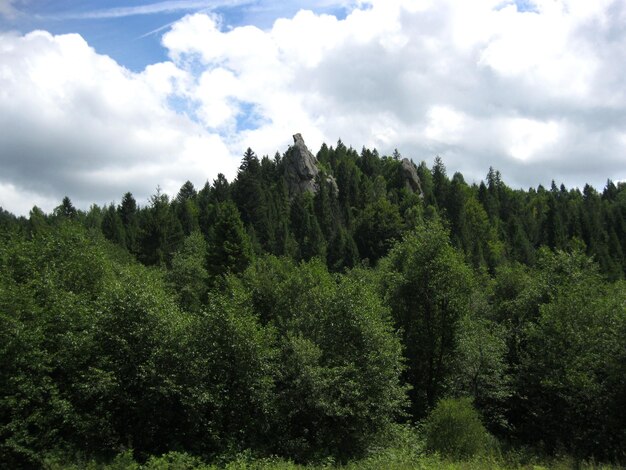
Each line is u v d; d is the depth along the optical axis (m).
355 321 20.45
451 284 27.41
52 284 17.97
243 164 125.12
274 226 93.25
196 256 56.66
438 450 17.47
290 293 25.31
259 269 31.23
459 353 27.50
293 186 130.25
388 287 30.88
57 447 15.03
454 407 19.50
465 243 85.31
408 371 28.36
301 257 84.62
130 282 18.83
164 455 14.80
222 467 15.75
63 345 16.38
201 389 16.75
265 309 25.95
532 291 30.06
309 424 19.31
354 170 145.75
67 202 93.38
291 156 135.50
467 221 102.12
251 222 90.94
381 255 88.62
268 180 131.62
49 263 22.88
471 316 30.84
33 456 14.41
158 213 67.44
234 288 21.14
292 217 103.75
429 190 131.62
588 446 20.12
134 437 16.78
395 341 20.83
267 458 16.44
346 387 18.84
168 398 16.69
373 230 92.38
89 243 29.61
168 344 17.11
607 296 26.75
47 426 15.21
